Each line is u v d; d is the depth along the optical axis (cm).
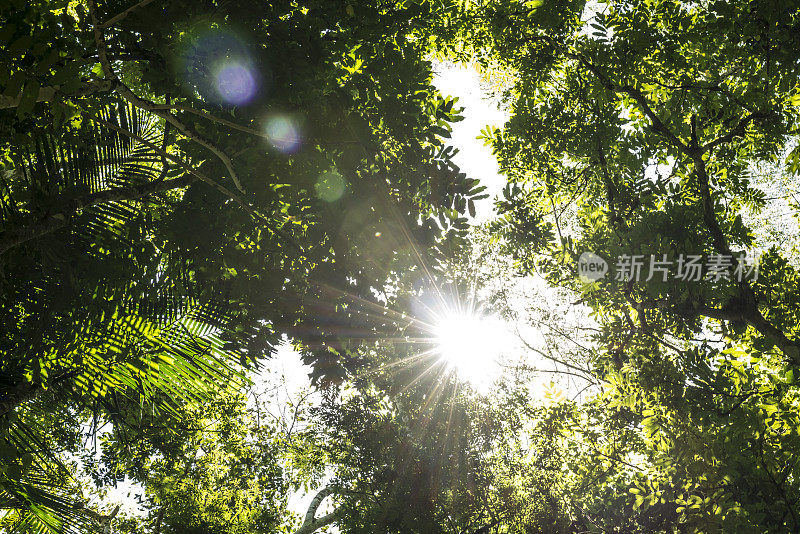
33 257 434
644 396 859
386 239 470
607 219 1090
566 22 1076
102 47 420
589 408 1025
